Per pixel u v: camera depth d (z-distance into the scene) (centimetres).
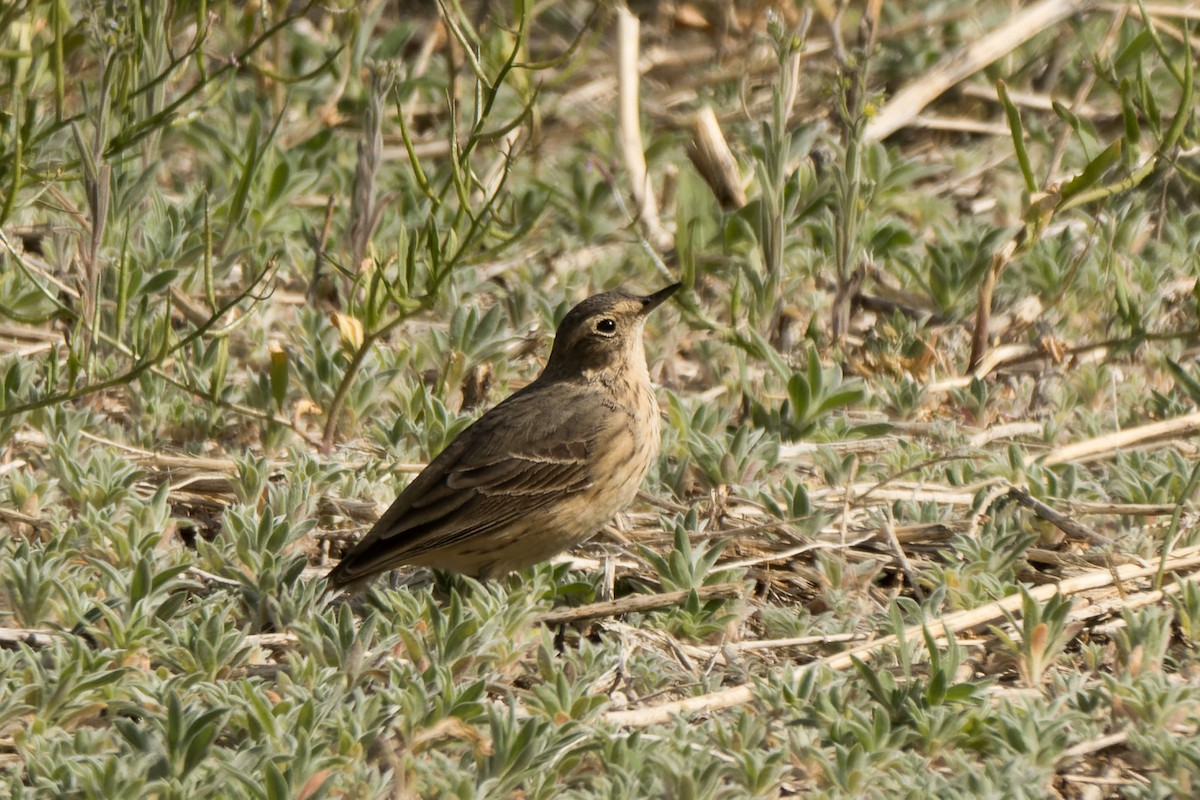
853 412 1380
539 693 883
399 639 964
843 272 1491
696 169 1675
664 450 1275
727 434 1301
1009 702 888
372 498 1187
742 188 1639
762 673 976
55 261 1438
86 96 1374
